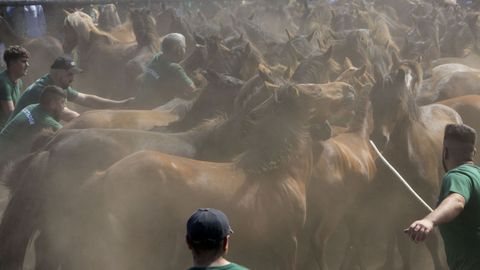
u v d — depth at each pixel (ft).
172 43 39.99
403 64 35.50
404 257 33.71
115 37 59.93
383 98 32.63
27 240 27.58
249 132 28.30
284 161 28.07
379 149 32.48
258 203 27.20
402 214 33.40
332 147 32.14
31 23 66.28
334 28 63.21
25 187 27.76
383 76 33.32
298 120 28.55
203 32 59.67
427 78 48.85
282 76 35.53
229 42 45.52
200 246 16.19
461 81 46.29
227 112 32.60
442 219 18.81
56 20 67.72
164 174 25.91
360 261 34.73
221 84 32.65
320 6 70.64
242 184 27.17
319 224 31.68
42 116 33.32
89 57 55.47
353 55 42.88
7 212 27.94
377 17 65.21
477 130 39.83
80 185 27.45
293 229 27.96
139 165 25.88
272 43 45.65
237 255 27.66
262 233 27.35
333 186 31.60
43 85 36.40
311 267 32.42
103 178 26.43
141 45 52.49
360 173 32.89
